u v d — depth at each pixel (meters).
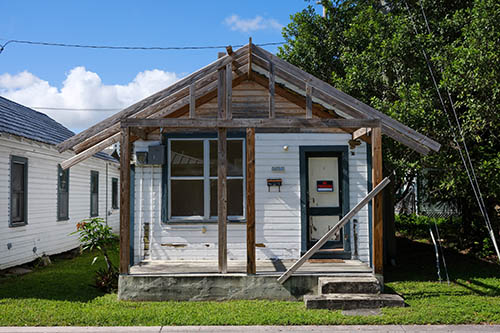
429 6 11.14
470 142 9.41
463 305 6.73
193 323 5.92
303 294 7.19
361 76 11.15
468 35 9.06
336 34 13.72
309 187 9.00
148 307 6.69
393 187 10.59
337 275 7.27
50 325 5.87
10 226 9.65
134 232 8.65
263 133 8.80
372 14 11.55
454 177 9.16
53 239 11.81
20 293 7.64
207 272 7.36
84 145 7.55
